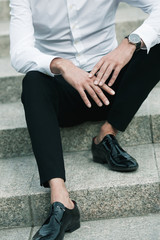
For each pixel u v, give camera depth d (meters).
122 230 1.97
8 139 2.51
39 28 2.30
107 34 2.34
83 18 2.25
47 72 2.07
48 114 1.97
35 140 1.93
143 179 2.08
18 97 2.95
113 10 2.31
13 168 2.40
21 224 2.13
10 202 2.10
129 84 2.14
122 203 2.08
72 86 2.06
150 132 2.47
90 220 2.10
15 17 2.22
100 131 2.27
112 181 2.10
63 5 2.22
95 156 2.31
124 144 2.49
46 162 1.91
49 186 1.95
